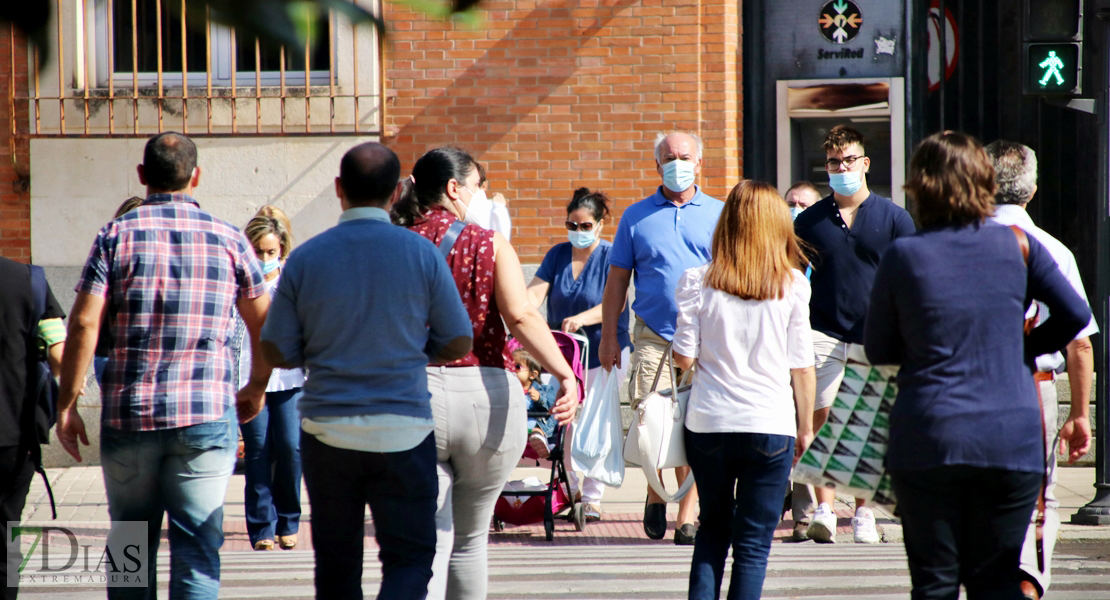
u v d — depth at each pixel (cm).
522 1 3731
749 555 1564
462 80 3753
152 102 3772
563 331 2817
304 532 2734
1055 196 3978
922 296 1234
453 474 1430
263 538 2489
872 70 3894
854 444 1449
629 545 2517
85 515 2867
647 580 2083
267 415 2505
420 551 1301
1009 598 1224
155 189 1491
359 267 1273
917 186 1288
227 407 1473
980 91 4006
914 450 1222
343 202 1345
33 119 3762
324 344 1276
